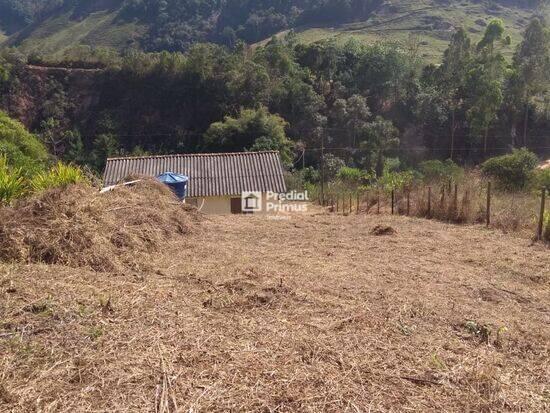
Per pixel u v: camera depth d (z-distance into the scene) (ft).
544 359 9.28
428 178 51.34
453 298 12.68
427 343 9.53
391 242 20.61
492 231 24.00
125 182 25.50
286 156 88.17
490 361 8.87
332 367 8.18
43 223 14.66
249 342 8.93
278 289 12.19
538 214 25.03
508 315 11.60
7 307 9.32
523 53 100.12
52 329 8.74
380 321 10.48
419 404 7.25
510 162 50.16
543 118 101.14
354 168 83.61
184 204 25.22
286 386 7.46
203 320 9.88
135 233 16.93
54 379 7.26
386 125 93.86
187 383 7.38
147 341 8.66
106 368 7.63
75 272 12.44
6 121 53.83
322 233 22.94
